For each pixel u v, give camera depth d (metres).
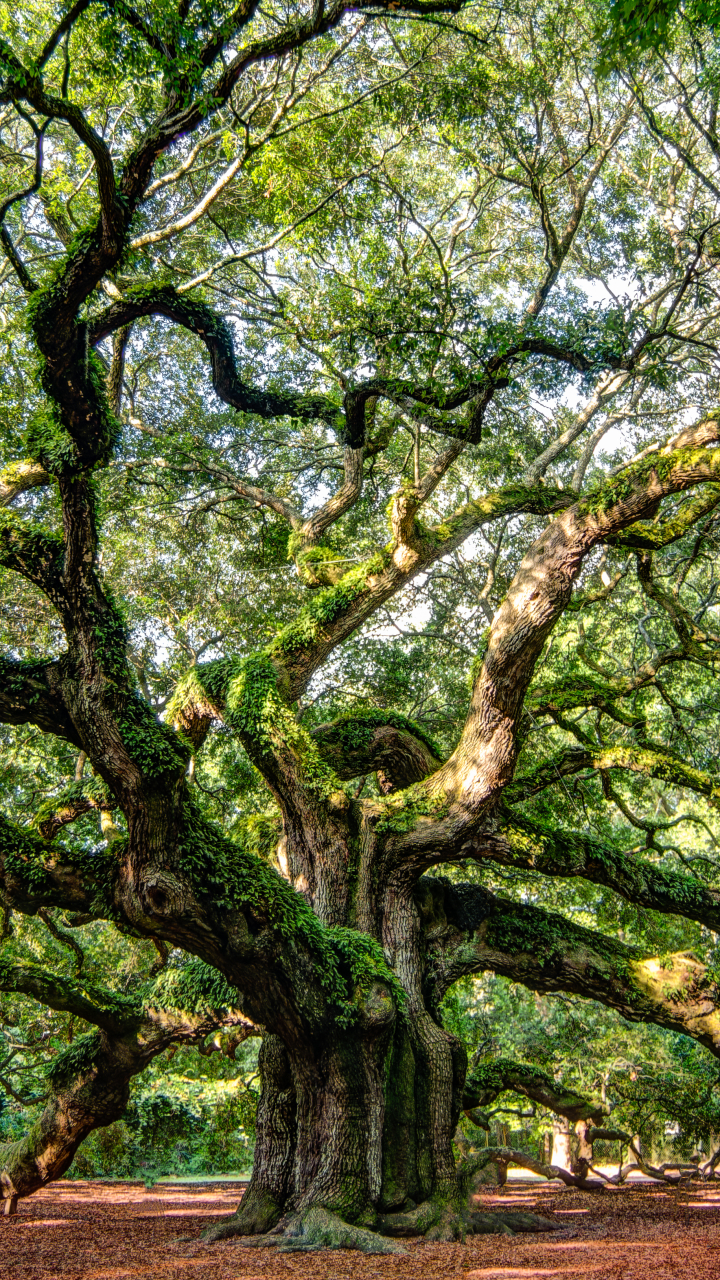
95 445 9.80
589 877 15.17
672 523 13.09
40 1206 16.62
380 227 16.44
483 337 12.94
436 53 15.27
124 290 14.30
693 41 13.60
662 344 17.58
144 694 19.41
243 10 8.56
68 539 10.16
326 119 15.76
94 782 14.41
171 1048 18.81
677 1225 13.58
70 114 7.86
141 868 10.58
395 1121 11.92
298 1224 10.81
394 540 14.53
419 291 13.52
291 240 16.92
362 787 19.45
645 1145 25.72
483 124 15.52
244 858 11.32
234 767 19.58
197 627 20.55
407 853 13.37
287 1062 12.30
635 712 21.09
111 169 8.15
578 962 14.60
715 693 21.19
